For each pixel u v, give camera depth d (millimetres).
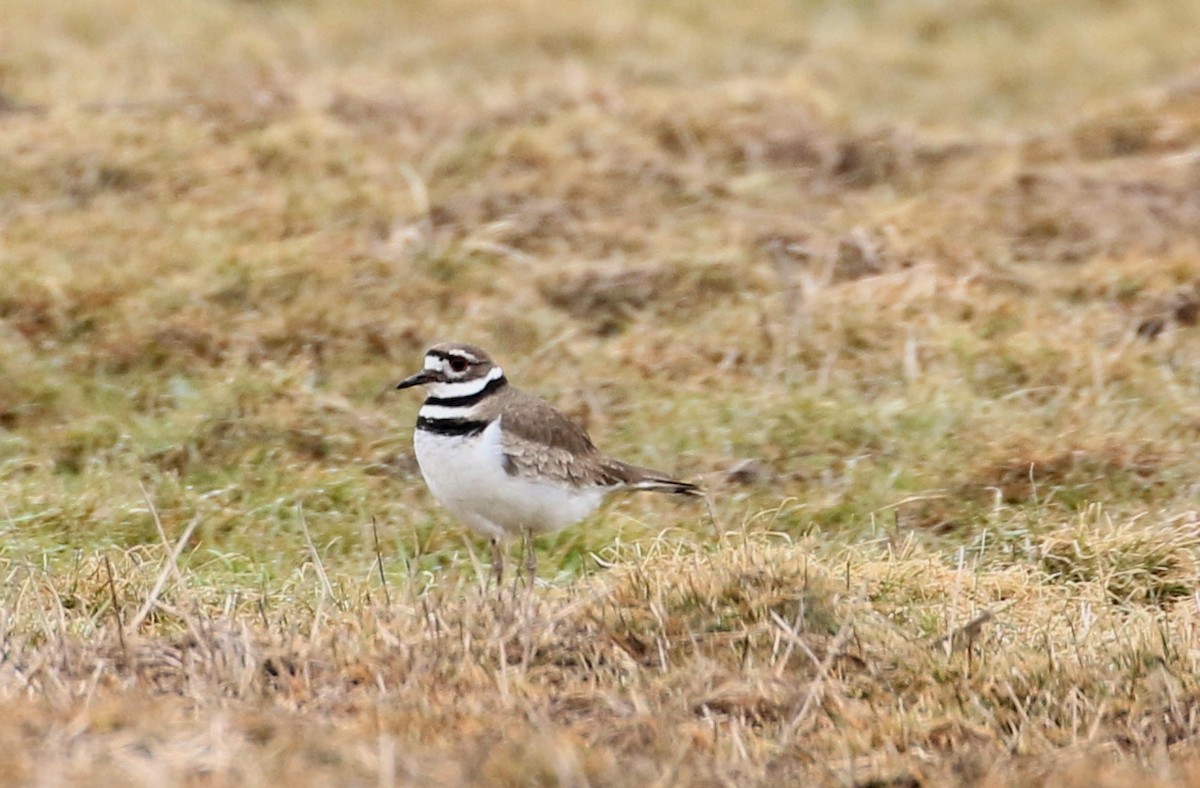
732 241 16875
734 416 13781
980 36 28234
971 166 19328
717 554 10891
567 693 9125
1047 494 12781
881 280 15945
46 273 15359
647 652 9750
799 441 13516
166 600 10594
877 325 15164
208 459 13250
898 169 19297
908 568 11297
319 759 8039
